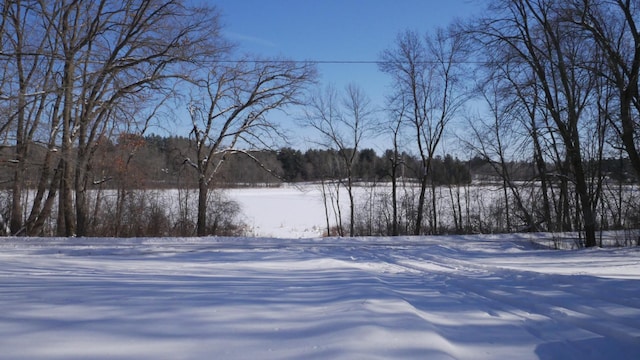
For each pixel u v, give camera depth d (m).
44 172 21.98
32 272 9.58
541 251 16.16
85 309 5.26
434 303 6.41
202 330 4.54
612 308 5.79
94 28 20.17
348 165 30.39
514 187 26.05
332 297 6.27
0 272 9.41
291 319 5.00
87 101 20.09
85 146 21.31
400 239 18.55
